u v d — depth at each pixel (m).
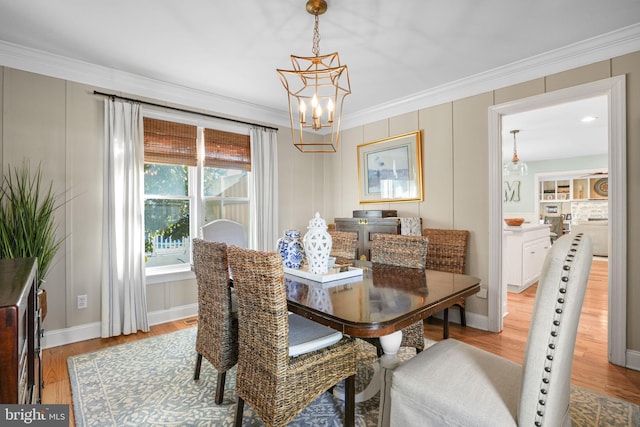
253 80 3.11
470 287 1.76
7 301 0.75
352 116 4.24
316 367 1.45
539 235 4.97
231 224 3.17
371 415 1.75
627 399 1.89
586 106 3.90
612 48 2.33
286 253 2.23
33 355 1.19
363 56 2.63
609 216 2.35
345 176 4.46
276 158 4.09
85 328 2.78
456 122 3.25
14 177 2.50
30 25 2.18
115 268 2.85
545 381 0.95
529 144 6.19
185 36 2.32
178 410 1.79
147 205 3.26
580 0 1.92
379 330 1.23
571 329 0.98
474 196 3.12
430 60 2.70
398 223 3.38
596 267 6.11
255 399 1.44
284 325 1.35
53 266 2.65
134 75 2.97
